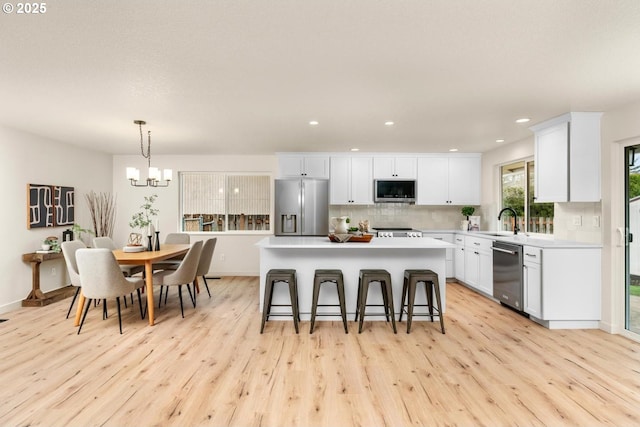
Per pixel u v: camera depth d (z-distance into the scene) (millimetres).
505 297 4305
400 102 3254
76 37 2016
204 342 3305
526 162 5129
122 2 1671
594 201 3660
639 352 3062
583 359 2920
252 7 1722
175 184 6520
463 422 2062
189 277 4211
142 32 1962
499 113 3635
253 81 2723
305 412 2162
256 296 5105
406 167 6230
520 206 5320
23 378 2584
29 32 1955
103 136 4781
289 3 1690
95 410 2176
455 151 6066
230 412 2160
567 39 2055
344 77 2643
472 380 2562
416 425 2035
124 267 4773
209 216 6672
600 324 3666
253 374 2654
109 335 3484
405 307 3979
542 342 3299
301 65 2422
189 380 2561
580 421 2068
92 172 5895
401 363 2848
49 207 4902
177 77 2637
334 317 3963
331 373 2672
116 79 2672
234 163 6559
